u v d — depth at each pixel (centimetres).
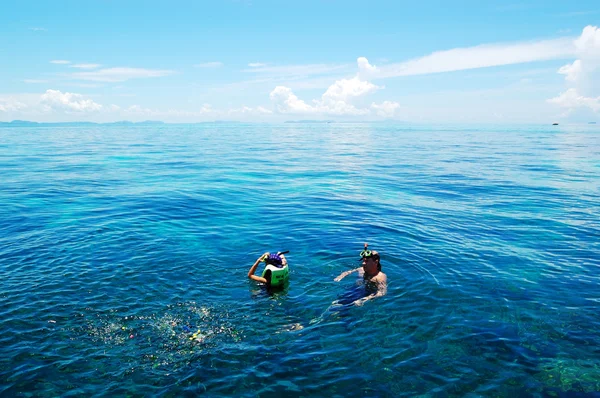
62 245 1012
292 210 1479
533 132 9862
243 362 531
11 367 513
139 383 486
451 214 1411
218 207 1519
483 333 607
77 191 1819
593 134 8600
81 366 518
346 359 540
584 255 966
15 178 2192
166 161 3244
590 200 1648
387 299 722
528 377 504
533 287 779
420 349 564
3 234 1107
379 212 1448
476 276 832
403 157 3650
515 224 1267
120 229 1174
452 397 469
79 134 8731
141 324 624
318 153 4147
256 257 946
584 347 571
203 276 822
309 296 735
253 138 7500
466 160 3334
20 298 704
